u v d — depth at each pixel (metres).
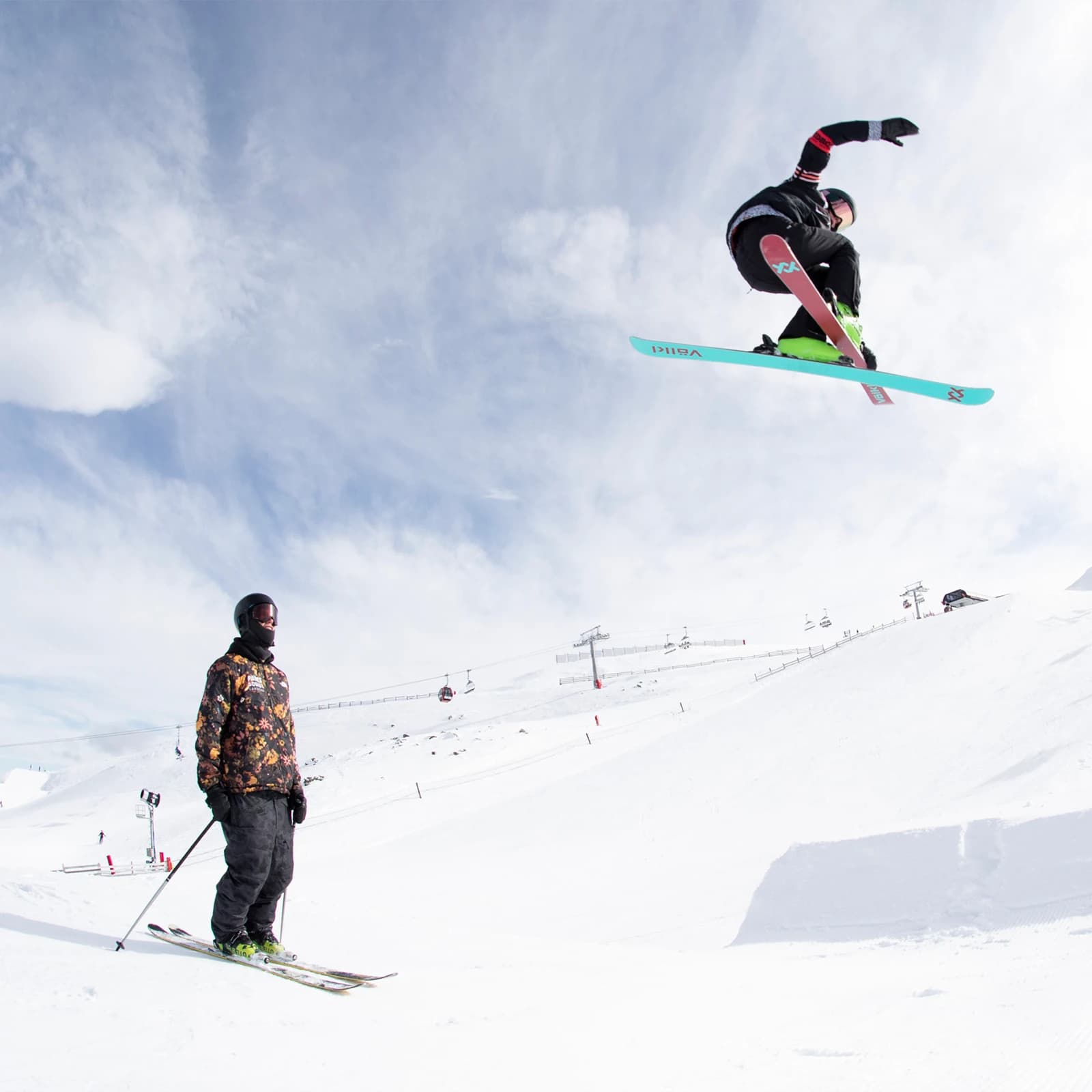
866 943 6.64
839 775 18.91
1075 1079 1.90
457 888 16.25
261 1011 2.60
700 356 5.54
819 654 37.12
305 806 3.91
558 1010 2.95
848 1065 2.11
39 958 2.78
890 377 5.25
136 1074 1.88
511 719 58.16
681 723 32.72
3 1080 1.74
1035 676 20.94
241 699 3.72
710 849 16.00
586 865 16.91
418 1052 2.30
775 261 4.71
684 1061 2.22
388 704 83.06
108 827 45.38
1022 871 6.78
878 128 4.77
